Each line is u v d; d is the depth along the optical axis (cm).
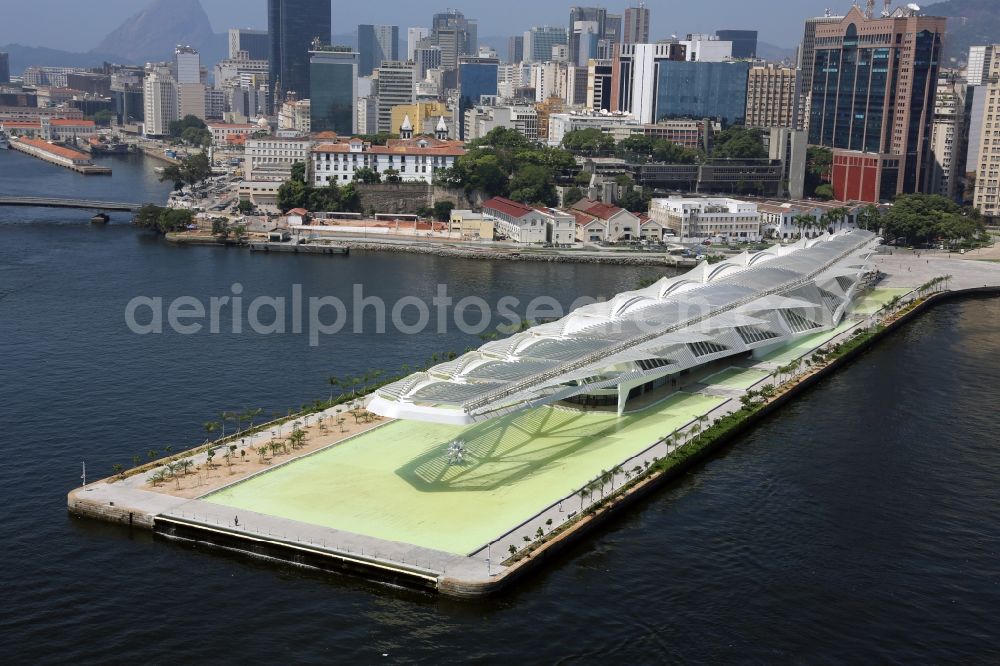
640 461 18588
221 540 15250
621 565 15150
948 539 16438
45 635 13112
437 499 16612
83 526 15925
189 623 13425
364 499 16488
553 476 17775
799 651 13200
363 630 13338
